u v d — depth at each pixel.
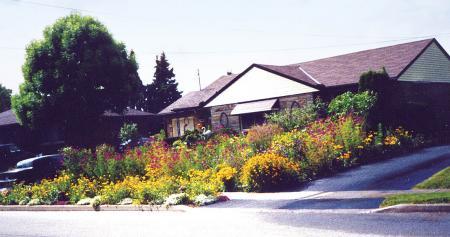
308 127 20.78
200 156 19.23
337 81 28.39
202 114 38.16
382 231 8.21
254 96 32.38
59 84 34.97
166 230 10.28
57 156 24.41
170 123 41.47
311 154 16.05
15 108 35.59
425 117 22.41
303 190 13.95
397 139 19.28
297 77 29.73
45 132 41.50
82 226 11.97
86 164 21.16
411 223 8.57
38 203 18.11
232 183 15.96
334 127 18.55
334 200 11.71
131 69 38.03
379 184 12.98
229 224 10.39
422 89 28.16
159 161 19.23
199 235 9.34
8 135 43.16
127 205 15.03
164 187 15.45
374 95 21.52
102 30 36.09
